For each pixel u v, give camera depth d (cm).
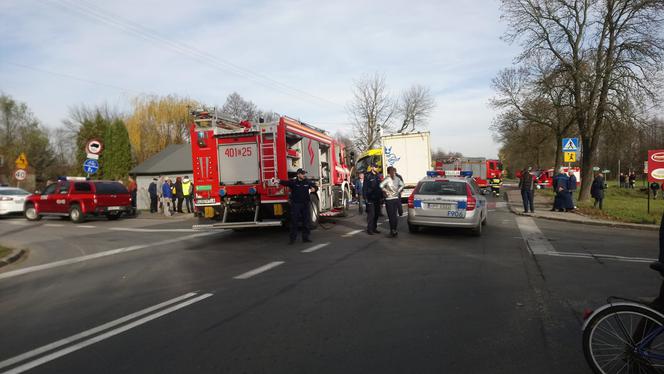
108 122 4784
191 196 2050
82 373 361
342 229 1284
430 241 1036
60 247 1096
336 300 553
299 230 1224
